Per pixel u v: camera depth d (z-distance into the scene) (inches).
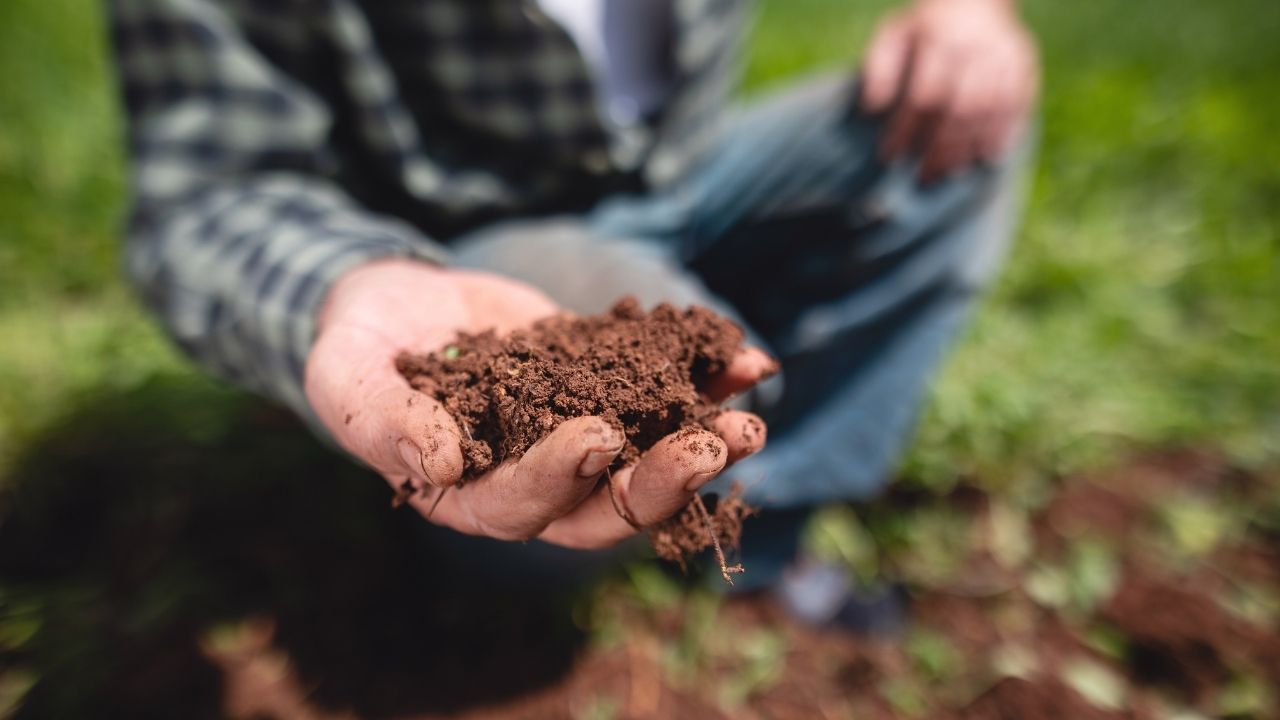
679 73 21.6
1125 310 31.5
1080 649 21.5
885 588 22.9
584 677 20.3
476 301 15.0
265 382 15.3
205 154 17.3
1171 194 37.9
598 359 13.2
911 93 20.2
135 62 17.4
